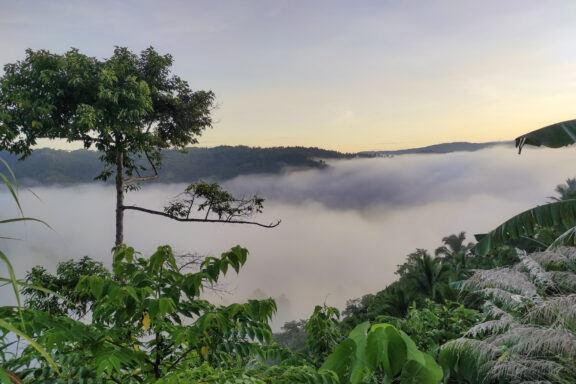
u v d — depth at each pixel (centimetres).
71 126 1531
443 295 1455
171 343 226
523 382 351
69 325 182
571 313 366
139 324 236
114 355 173
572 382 334
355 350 107
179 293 231
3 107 1554
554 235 923
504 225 650
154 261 238
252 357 249
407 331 509
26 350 166
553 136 609
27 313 164
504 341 385
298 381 187
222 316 206
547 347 367
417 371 102
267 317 223
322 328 299
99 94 1500
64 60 1574
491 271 445
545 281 440
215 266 232
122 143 1686
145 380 211
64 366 175
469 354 394
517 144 653
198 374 201
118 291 197
